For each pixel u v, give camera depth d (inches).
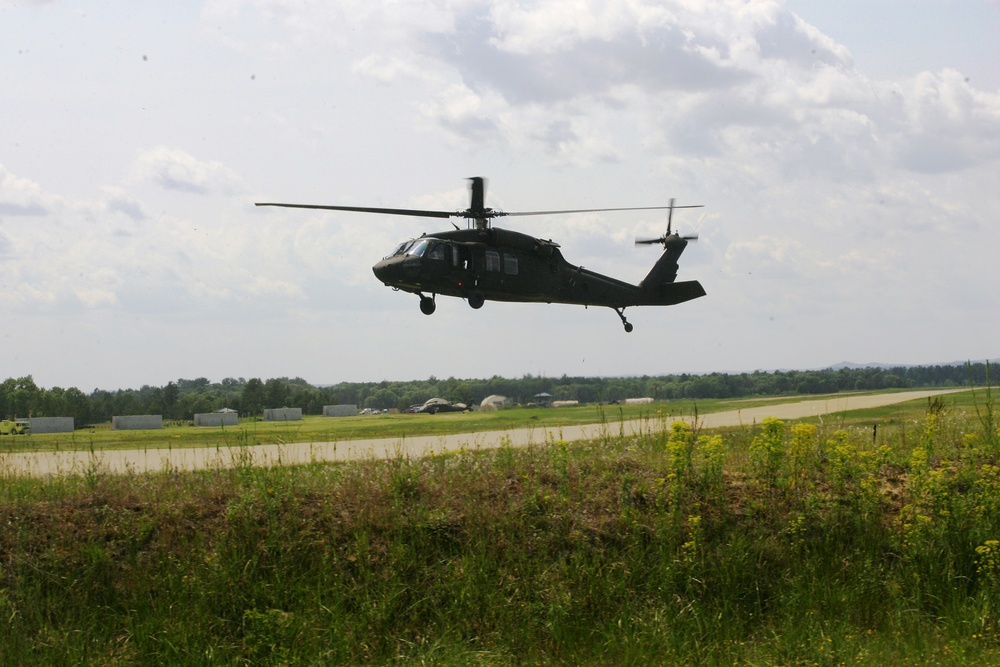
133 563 400.8
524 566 409.7
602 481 476.4
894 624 378.9
